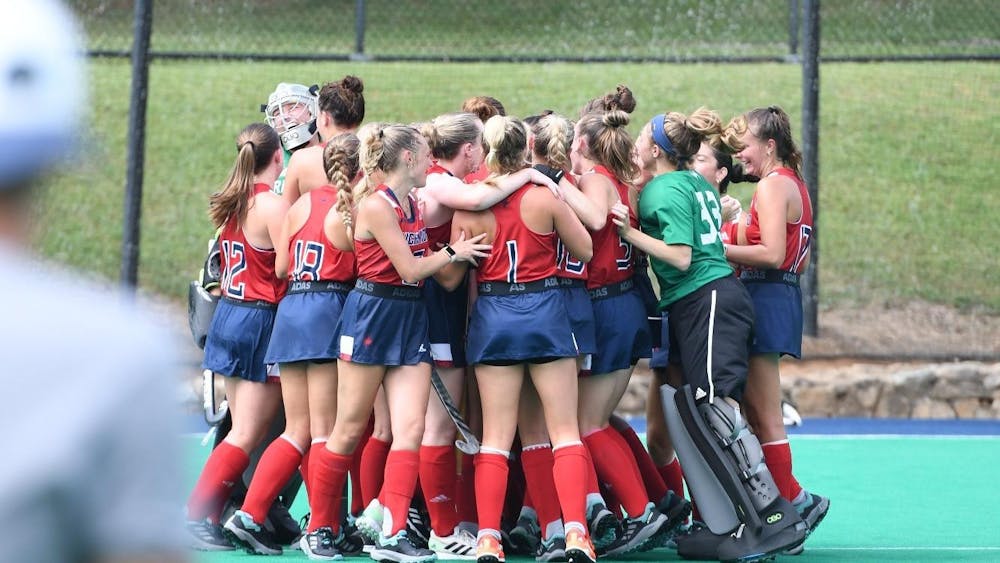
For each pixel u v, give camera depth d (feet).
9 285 13.88
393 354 66.39
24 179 14.03
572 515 65.31
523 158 66.95
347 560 70.23
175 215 163.73
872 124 191.62
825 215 171.94
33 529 13.37
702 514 68.64
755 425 74.13
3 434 13.39
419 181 66.08
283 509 76.23
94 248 156.87
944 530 81.87
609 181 69.51
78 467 13.46
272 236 72.18
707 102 192.85
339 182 67.46
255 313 72.79
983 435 122.72
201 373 125.39
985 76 205.16
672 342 72.59
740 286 69.51
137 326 14.07
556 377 66.18
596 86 195.31
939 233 168.14
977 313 151.53
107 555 13.70
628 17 220.02
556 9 222.07
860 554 73.77
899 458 110.52
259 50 203.31
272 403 73.87
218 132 181.68
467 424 73.10
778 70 205.46
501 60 153.17
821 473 103.71
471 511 73.72
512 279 65.98
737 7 226.38
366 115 181.06
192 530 71.82
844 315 149.79
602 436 71.46
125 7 205.05
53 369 13.57
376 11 216.95
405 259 64.85
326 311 69.41
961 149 186.19
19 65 13.76
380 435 72.59
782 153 73.46
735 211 78.95
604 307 70.23
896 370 136.15
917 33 217.97
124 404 13.67
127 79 193.88
